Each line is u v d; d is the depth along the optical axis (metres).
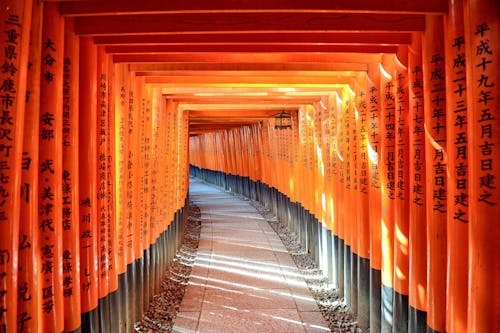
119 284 5.25
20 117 2.61
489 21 2.71
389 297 4.69
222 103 9.24
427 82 3.56
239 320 6.15
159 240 7.66
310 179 9.55
